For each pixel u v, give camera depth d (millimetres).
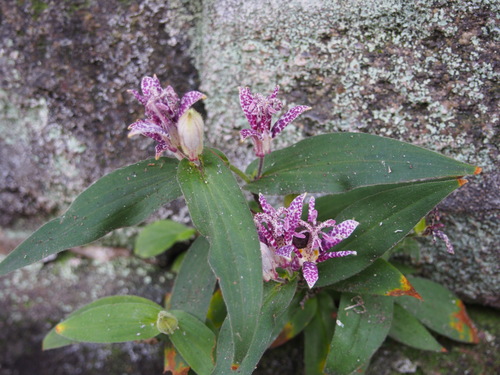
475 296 391
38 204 451
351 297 324
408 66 332
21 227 468
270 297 292
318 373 353
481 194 346
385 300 323
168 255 452
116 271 460
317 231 277
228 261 253
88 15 375
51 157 424
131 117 399
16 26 384
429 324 366
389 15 323
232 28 361
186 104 269
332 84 353
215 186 270
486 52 316
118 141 408
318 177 294
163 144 281
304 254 287
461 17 312
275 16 346
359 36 335
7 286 470
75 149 416
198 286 342
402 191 298
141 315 326
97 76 390
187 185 271
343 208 331
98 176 423
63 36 382
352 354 311
